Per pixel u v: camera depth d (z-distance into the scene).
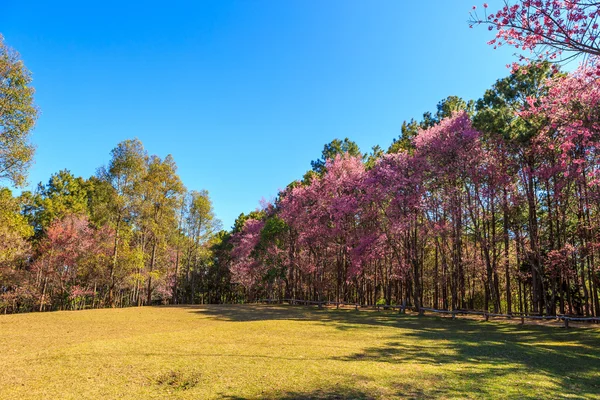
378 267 32.84
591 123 10.91
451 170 22.48
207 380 7.05
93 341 10.89
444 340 12.47
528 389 6.66
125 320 18.62
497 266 22.50
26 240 33.12
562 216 20.81
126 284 34.47
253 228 40.69
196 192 46.78
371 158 37.34
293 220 34.00
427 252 32.44
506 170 21.22
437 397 6.07
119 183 31.14
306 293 40.34
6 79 17.45
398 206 24.81
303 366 8.09
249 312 24.52
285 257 36.88
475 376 7.52
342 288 36.00
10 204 21.69
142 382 6.96
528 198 21.08
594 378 7.90
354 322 18.16
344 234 30.52
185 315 21.77
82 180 43.84
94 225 34.53
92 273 32.38
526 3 6.73
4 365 8.12
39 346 10.99
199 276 55.06
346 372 7.61
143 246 33.94
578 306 23.25
